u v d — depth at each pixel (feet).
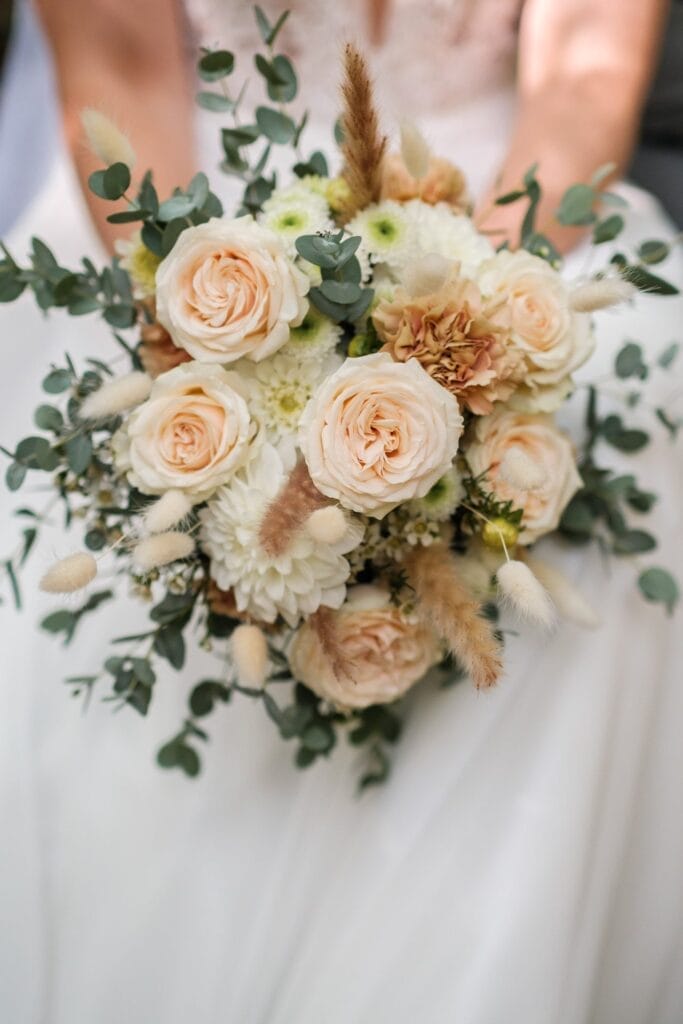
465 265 2.06
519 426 2.06
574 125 2.72
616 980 2.31
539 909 2.06
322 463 1.84
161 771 2.31
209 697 2.19
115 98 2.71
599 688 2.19
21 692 2.32
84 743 2.32
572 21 2.76
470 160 2.93
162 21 2.77
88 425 2.06
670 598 2.25
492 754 2.18
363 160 1.98
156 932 2.18
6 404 2.66
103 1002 2.12
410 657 2.05
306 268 1.96
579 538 2.32
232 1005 2.10
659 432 2.47
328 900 2.19
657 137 3.84
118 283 2.15
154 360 2.06
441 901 2.11
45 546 2.46
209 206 2.06
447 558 2.02
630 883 2.33
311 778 2.31
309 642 2.03
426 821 2.17
